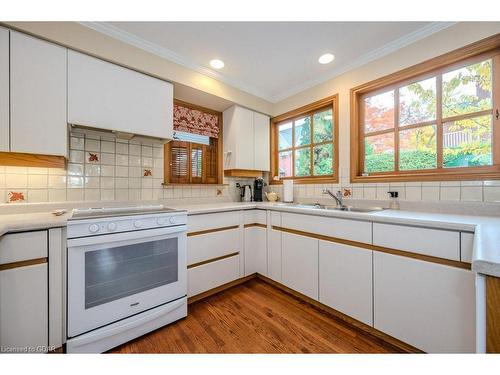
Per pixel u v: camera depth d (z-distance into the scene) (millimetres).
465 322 1027
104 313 1266
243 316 1623
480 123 1456
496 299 565
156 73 1800
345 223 1525
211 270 1909
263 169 2777
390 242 1299
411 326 1205
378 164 1961
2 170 1430
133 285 1386
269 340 1362
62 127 1375
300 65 2072
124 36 1620
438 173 1590
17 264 1047
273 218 2098
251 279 2301
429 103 1672
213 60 1985
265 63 2035
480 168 1436
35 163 1328
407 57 1701
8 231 1014
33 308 1080
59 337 1141
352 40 1713
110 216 1307
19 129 1248
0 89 1202
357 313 1452
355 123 2037
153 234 1459
